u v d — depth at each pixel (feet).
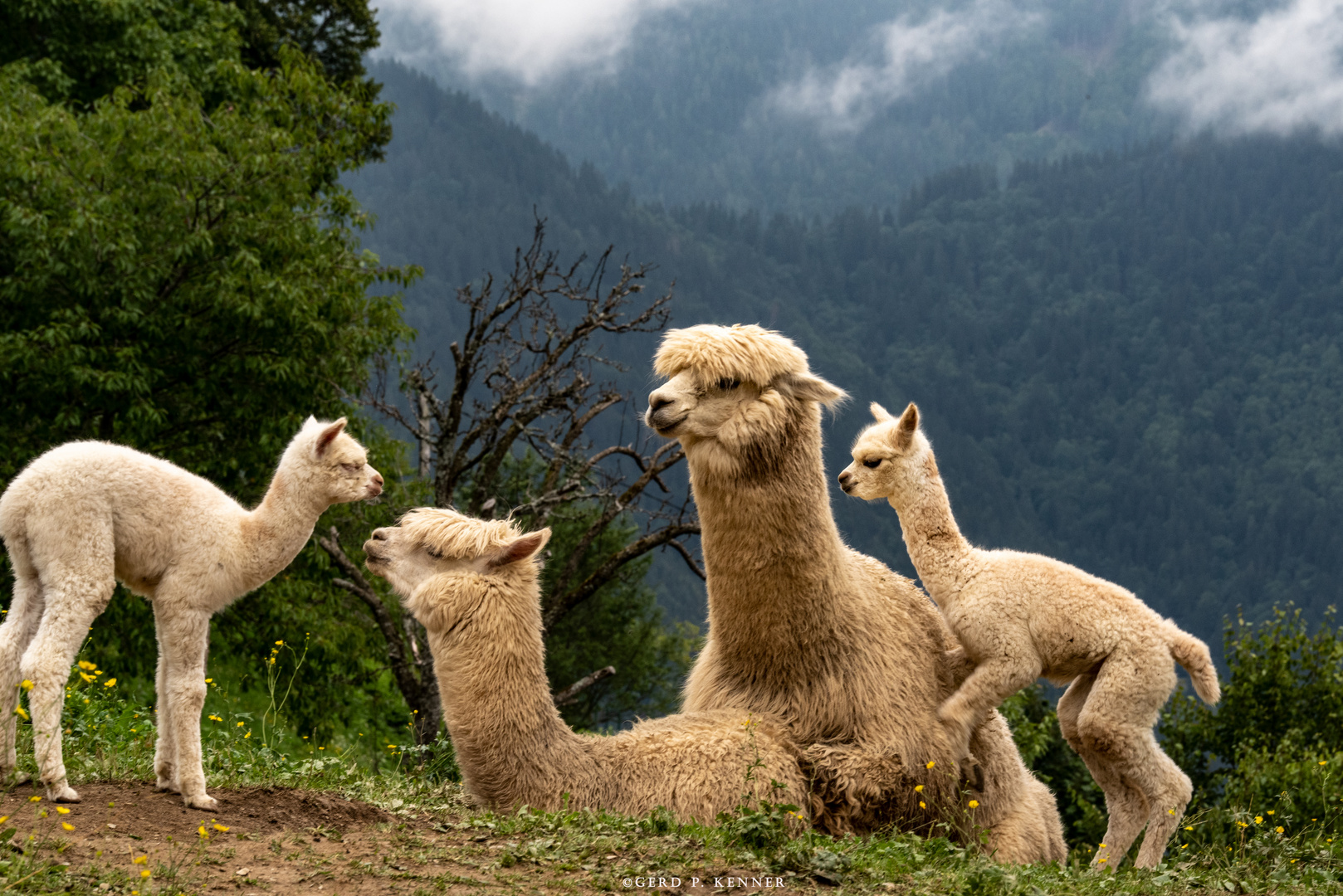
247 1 80.79
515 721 18.66
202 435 51.78
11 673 15.34
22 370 46.26
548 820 17.37
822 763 19.58
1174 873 18.75
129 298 47.26
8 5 58.65
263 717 22.97
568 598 47.88
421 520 19.40
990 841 21.16
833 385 20.34
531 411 48.57
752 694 20.79
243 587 16.38
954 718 20.27
